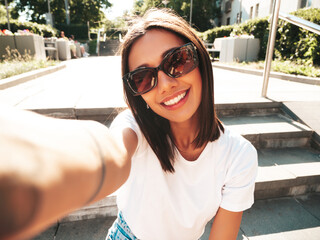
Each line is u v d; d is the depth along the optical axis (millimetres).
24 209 175
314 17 7766
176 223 974
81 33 28312
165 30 830
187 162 924
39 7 35562
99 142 375
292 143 2834
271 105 3354
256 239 1825
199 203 945
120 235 1034
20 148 203
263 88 3645
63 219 1914
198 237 1082
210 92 932
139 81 855
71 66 8758
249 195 952
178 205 947
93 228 1866
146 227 974
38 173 197
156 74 832
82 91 3773
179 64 828
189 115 885
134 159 941
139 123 927
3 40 8734
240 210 943
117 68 7711
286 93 3996
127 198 976
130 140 782
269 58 3492
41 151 224
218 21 33594
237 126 2920
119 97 3316
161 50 816
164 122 953
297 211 2109
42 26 18203
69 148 281
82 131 360
